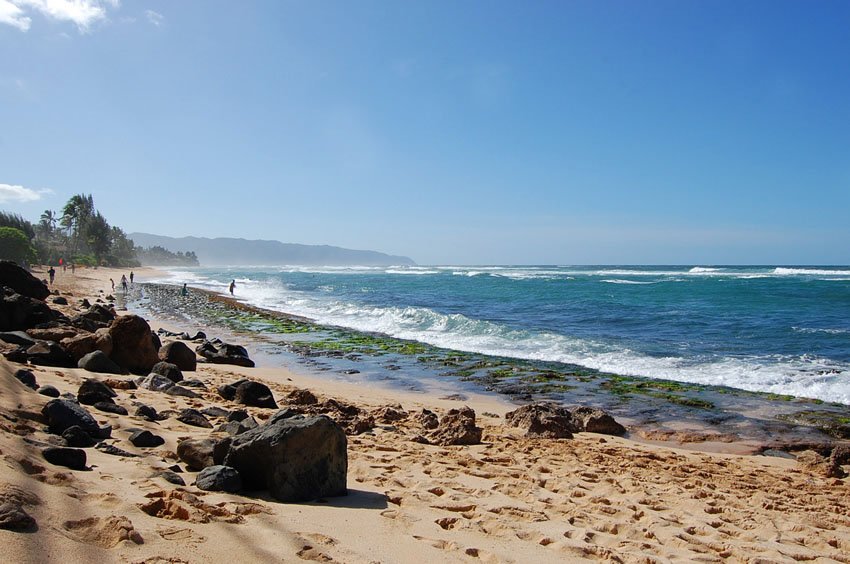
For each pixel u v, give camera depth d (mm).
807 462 9062
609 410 12680
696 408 12773
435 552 4273
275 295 51906
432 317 29359
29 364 10859
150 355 13242
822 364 17141
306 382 15164
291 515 4691
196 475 5496
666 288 51062
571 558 4492
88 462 5191
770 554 5055
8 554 2877
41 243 111125
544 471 7715
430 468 7172
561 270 122125
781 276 73000
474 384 15312
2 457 4227
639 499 6605
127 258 164250
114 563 3148
